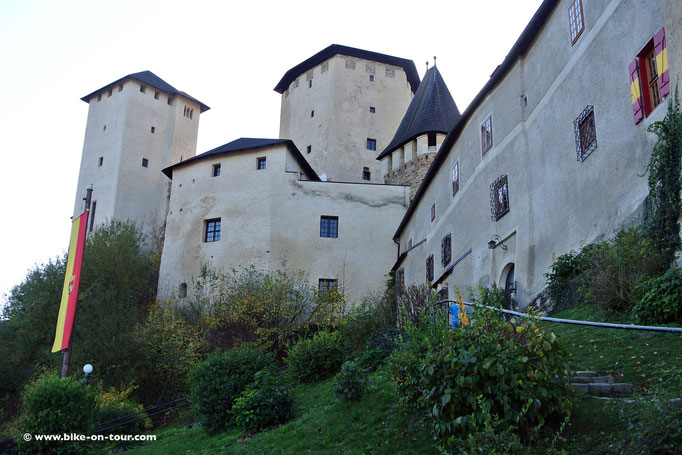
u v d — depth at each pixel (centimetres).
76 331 2264
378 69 4653
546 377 620
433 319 895
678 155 981
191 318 2731
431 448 707
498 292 1491
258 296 2681
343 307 2809
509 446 549
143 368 2081
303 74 4803
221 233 3228
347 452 796
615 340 858
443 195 2319
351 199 3272
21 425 1158
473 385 632
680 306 823
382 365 1296
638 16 1136
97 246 3297
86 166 4750
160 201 4691
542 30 1550
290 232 3153
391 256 3188
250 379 1252
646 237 1023
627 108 1149
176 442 1247
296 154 3403
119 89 4844
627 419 593
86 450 1141
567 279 1220
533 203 1516
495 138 1783
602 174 1215
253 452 945
